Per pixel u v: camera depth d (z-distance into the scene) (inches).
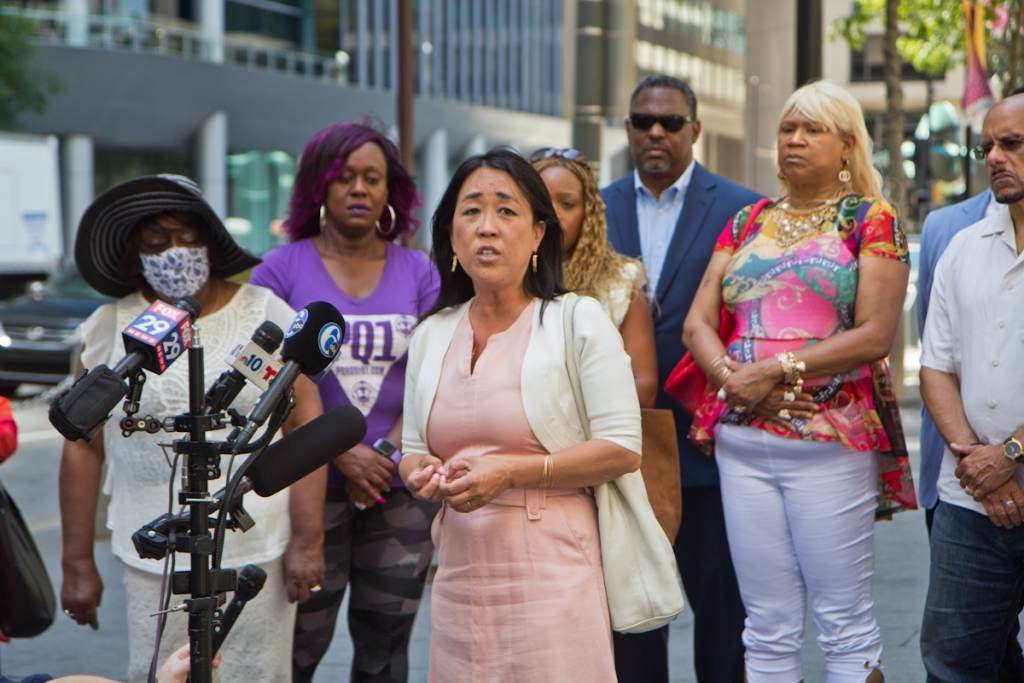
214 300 204.7
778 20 727.1
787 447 215.9
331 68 2226.9
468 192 169.9
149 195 195.2
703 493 242.5
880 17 805.9
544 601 166.4
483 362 170.9
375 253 234.7
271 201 2274.9
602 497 171.2
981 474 193.5
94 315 204.2
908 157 990.4
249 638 200.7
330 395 225.1
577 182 216.5
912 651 288.4
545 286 173.8
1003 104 195.9
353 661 233.5
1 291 1239.5
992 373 197.3
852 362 211.8
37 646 312.2
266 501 199.9
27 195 1243.8
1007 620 204.1
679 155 255.6
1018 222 198.1
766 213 227.5
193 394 140.7
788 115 220.7
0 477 537.0
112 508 200.5
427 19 2411.4
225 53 2025.1
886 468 223.1
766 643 224.4
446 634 172.1
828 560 217.3
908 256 217.9
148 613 195.5
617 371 169.2
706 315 228.1
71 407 131.5
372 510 227.0
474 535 169.0
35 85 1637.6
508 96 2603.3
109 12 1894.7
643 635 232.1
